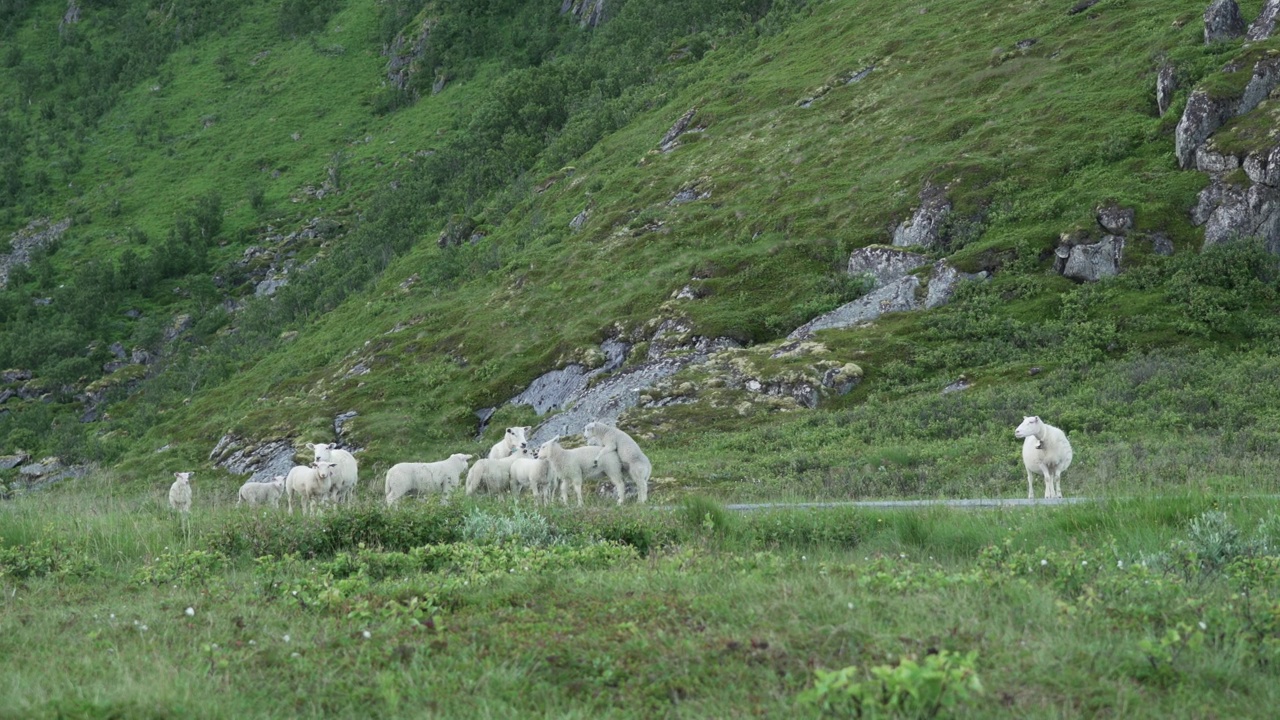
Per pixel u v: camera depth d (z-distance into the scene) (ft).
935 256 175.73
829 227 199.62
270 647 26.18
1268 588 30.55
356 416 184.96
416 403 185.57
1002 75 241.76
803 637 24.06
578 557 38.96
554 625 26.58
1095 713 19.80
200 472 176.55
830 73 293.64
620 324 184.44
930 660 19.77
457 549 41.47
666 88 362.94
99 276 456.45
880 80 274.36
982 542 43.39
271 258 465.88
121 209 549.54
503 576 34.73
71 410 364.79
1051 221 168.96
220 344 356.38
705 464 101.60
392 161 530.27
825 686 19.10
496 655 24.40
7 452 292.20
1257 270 146.30
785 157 248.73
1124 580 29.89
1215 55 184.75
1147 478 68.64
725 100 306.55
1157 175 167.02
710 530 47.09
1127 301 145.18
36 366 402.93
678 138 292.81
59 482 173.58
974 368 138.10
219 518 54.08
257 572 39.63
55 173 599.16
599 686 22.40
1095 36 242.78
